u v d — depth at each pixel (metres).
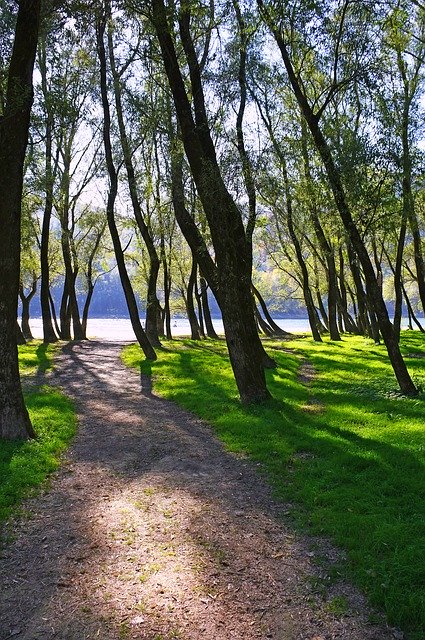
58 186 26.41
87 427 11.21
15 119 9.09
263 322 42.47
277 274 46.62
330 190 13.62
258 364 12.83
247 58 16.02
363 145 12.82
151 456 9.06
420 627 4.14
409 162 13.10
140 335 22.02
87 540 5.75
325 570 5.06
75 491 7.31
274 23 12.55
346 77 13.20
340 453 8.41
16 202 9.21
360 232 13.77
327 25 12.17
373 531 5.64
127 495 7.15
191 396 14.08
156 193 25.77
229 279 12.52
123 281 21.94
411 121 13.50
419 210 21.12
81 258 39.09
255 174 14.12
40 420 10.86
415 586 4.57
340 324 49.50
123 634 4.12
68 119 11.88
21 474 7.60
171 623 4.25
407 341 30.25
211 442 9.94
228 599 4.59
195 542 5.70
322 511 6.31
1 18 10.55
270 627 4.20
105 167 24.08
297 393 13.91
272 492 7.20
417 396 13.11
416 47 18.56
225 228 12.38
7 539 5.77
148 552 5.46
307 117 13.37
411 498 6.52
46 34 11.56
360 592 4.67
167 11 11.29
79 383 17.05
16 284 9.38
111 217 21.14
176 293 48.09
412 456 8.05
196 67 13.27
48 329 29.73
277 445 9.14
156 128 15.54
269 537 5.82
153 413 12.64
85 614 4.39
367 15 12.54
